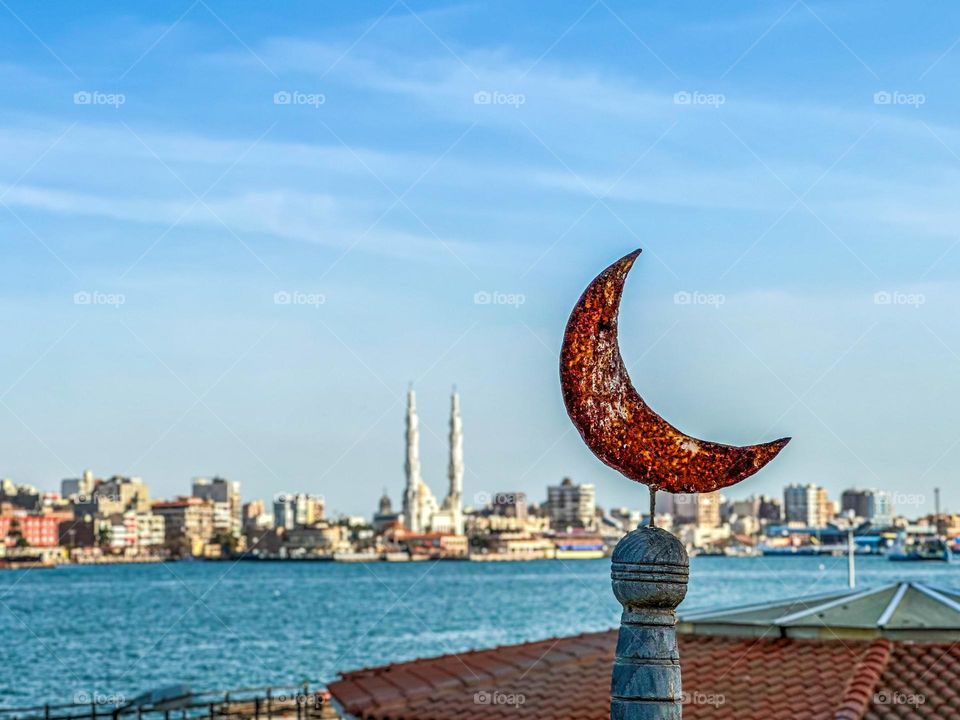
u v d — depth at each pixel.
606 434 10.73
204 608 158.38
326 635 118.62
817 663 21.94
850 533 57.47
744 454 10.70
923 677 20.86
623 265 10.72
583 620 141.62
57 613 150.00
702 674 22.08
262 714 43.66
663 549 10.48
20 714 58.41
